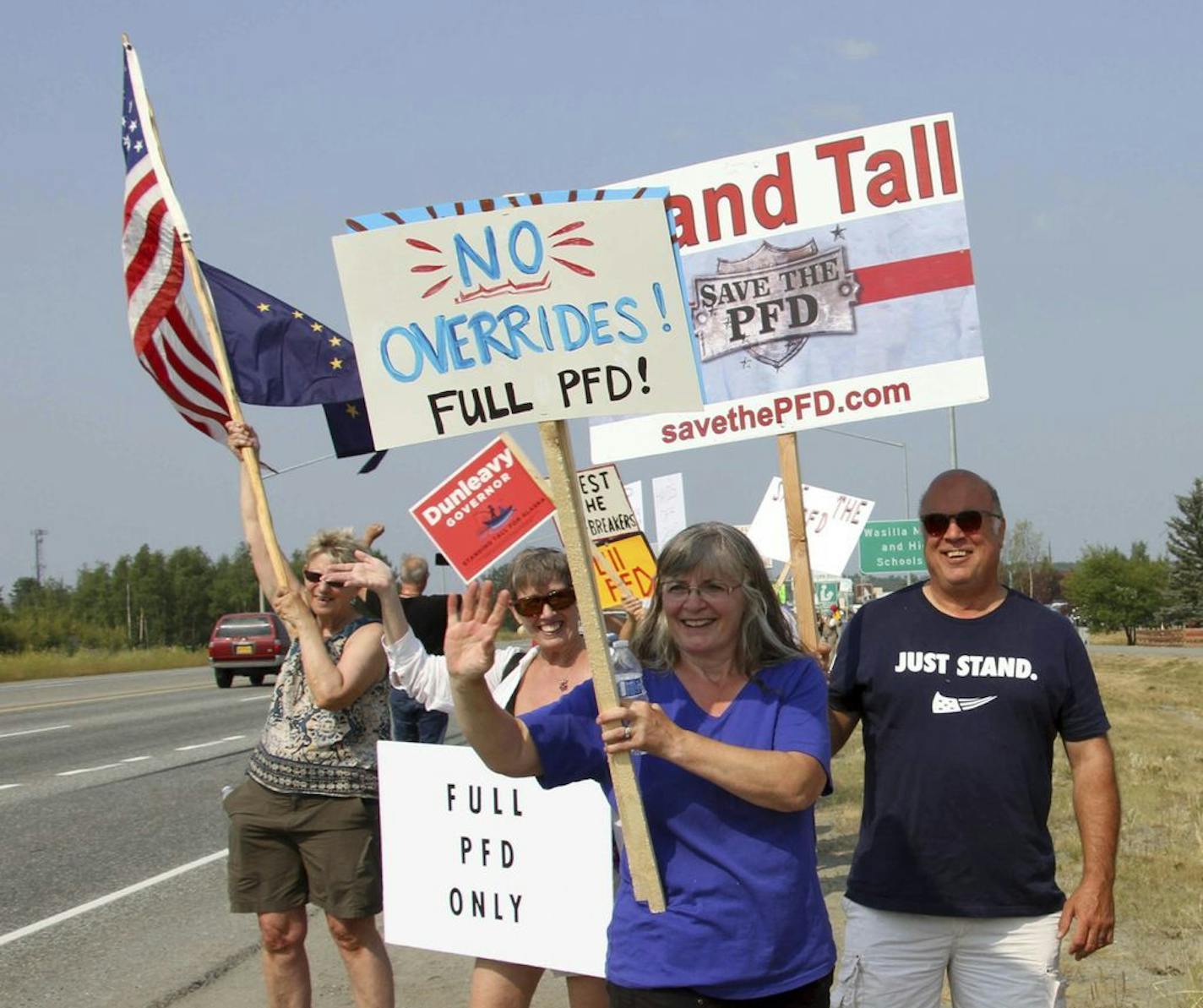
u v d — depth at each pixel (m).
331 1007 6.39
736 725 3.32
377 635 5.01
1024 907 3.93
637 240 3.39
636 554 7.89
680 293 3.40
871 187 5.56
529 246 3.40
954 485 4.02
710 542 3.35
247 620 37.56
